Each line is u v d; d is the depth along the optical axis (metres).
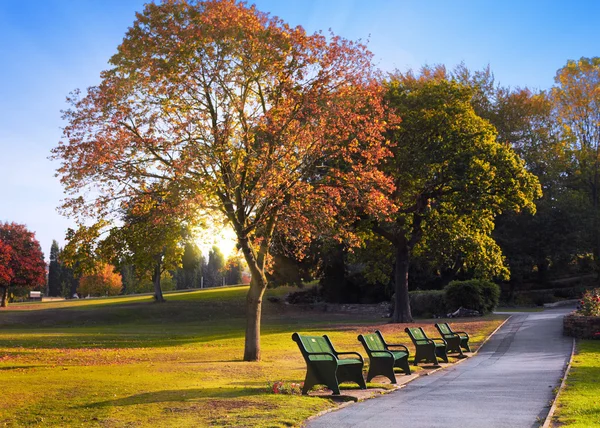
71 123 16.06
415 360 15.41
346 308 53.12
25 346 24.31
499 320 30.67
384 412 8.50
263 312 54.44
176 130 15.94
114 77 16.77
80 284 102.38
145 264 17.94
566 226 50.72
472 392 10.45
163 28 16.55
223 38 16.41
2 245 67.75
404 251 34.25
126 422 7.72
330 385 10.10
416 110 31.00
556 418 7.69
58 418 7.96
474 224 33.53
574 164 58.94
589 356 16.23
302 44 17.12
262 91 17.94
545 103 56.00
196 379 12.21
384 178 19.25
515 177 31.14
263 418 7.85
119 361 17.16
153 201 16.56
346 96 18.30
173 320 51.06
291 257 48.47
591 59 57.81
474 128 32.00
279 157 17.06
